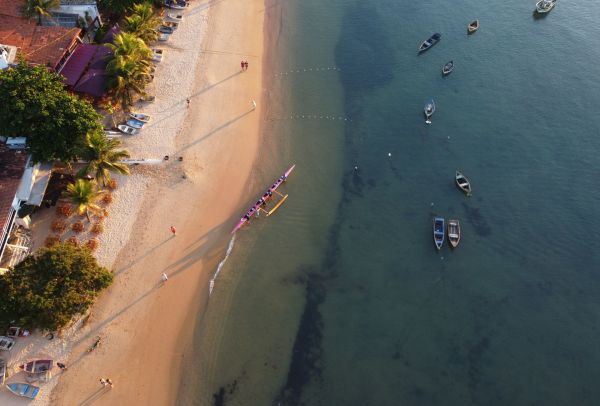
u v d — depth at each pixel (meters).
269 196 69.00
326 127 78.56
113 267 60.66
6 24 76.75
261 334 57.34
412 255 64.25
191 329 57.03
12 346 53.44
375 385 54.09
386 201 69.75
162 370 54.00
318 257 64.00
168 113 77.31
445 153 75.56
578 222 67.81
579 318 59.09
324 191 70.62
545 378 54.56
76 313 55.97
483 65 89.19
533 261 63.88
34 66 67.25
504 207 69.12
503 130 78.75
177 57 86.50
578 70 88.19
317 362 55.56
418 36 94.81
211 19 94.94
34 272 53.41
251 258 63.38
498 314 59.31
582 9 100.69
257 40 91.94
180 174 70.06
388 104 82.56
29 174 61.09
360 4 101.88
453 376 54.69
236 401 52.81
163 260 61.84
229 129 76.44
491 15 99.44
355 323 58.53
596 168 73.94
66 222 62.88
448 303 60.22
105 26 87.88
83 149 61.31
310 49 91.31
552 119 80.38
